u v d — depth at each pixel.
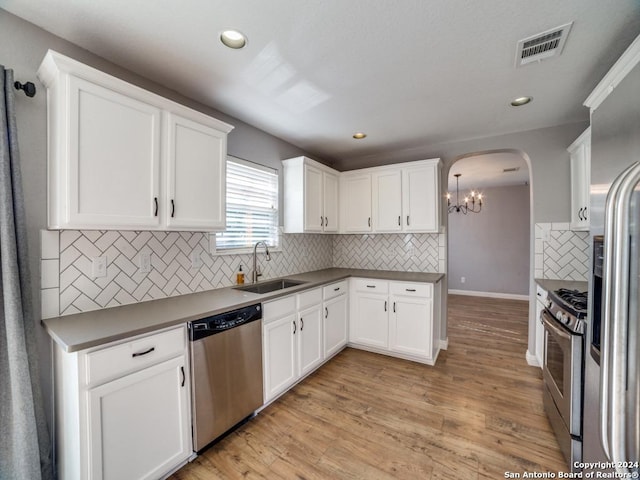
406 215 3.34
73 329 1.40
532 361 2.97
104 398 1.32
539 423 2.03
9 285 1.30
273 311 2.27
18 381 1.31
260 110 2.51
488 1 1.35
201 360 1.71
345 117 2.65
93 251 1.74
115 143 1.56
